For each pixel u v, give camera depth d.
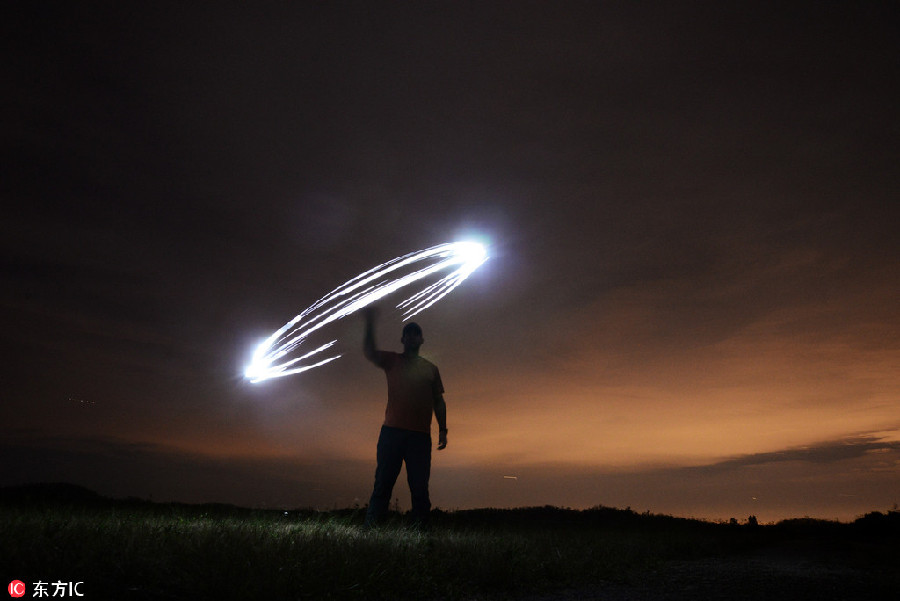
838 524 17.06
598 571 6.44
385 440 8.22
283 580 4.52
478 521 13.91
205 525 6.32
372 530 6.97
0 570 4.05
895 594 5.24
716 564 7.76
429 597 5.04
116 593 4.01
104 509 8.64
